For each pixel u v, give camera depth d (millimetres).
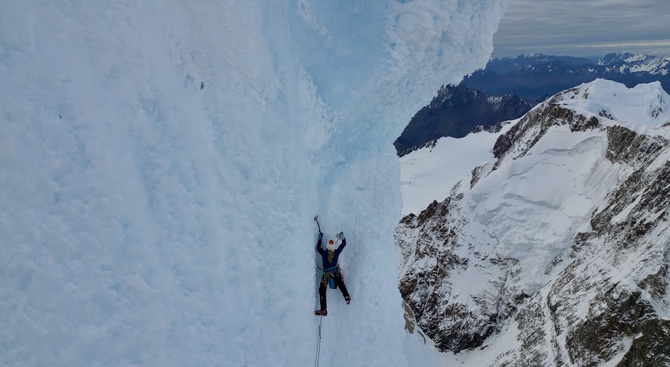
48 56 6691
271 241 8719
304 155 9516
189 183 7969
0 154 6289
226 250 8297
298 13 9148
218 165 8258
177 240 7848
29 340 6352
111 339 6984
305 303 9203
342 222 10414
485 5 10219
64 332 6598
